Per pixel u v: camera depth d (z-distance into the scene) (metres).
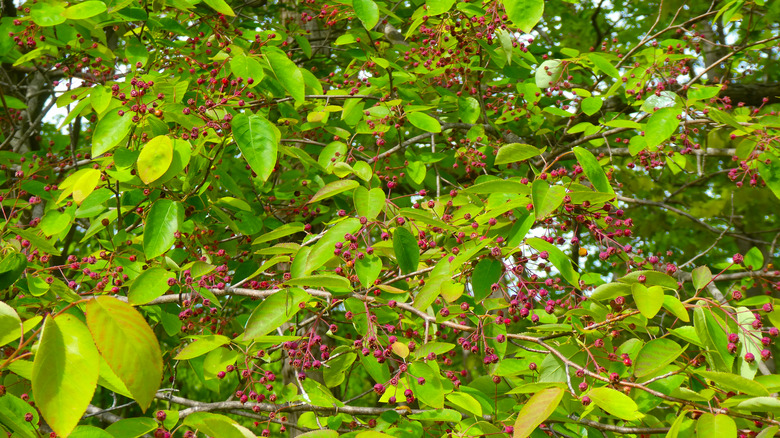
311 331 2.45
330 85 5.00
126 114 2.69
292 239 4.45
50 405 1.19
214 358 2.57
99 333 1.28
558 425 2.88
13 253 2.69
